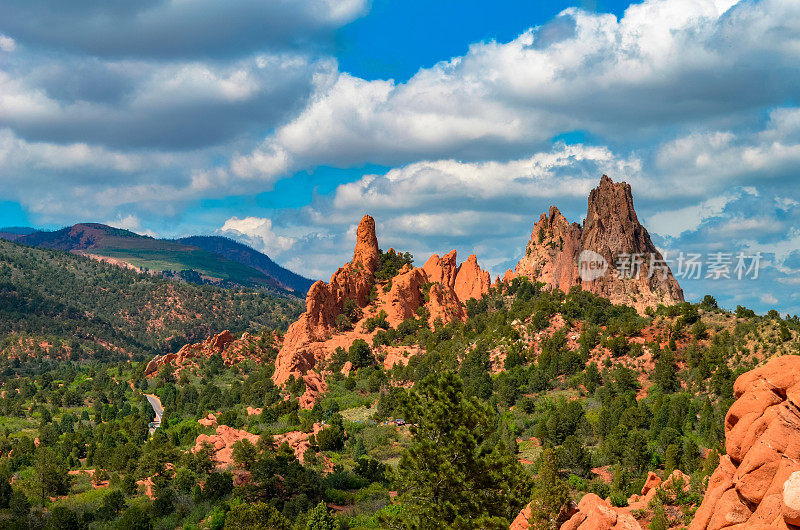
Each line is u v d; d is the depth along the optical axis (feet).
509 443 428.97
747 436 123.13
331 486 393.91
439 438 221.25
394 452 461.78
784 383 122.52
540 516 208.03
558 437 442.91
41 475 415.64
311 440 473.26
